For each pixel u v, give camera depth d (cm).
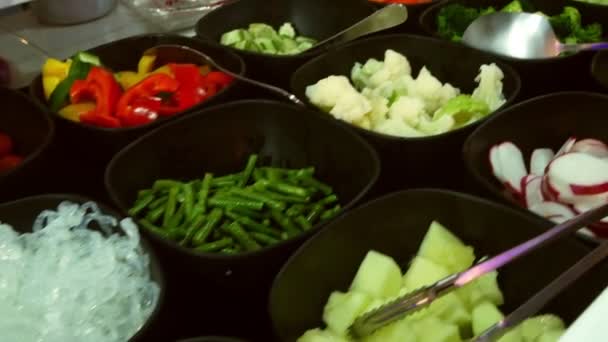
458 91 114
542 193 90
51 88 108
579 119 98
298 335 71
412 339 68
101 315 69
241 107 98
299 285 72
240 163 101
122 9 138
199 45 117
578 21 129
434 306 71
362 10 131
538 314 70
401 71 115
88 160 100
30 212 80
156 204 90
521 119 96
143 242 72
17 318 68
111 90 105
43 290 71
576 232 71
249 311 77
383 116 107
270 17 139
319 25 138
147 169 92
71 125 96
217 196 91
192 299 77
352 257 78
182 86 109
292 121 97
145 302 70
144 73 117
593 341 47
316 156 97
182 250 71
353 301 73
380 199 77
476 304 73
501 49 123
